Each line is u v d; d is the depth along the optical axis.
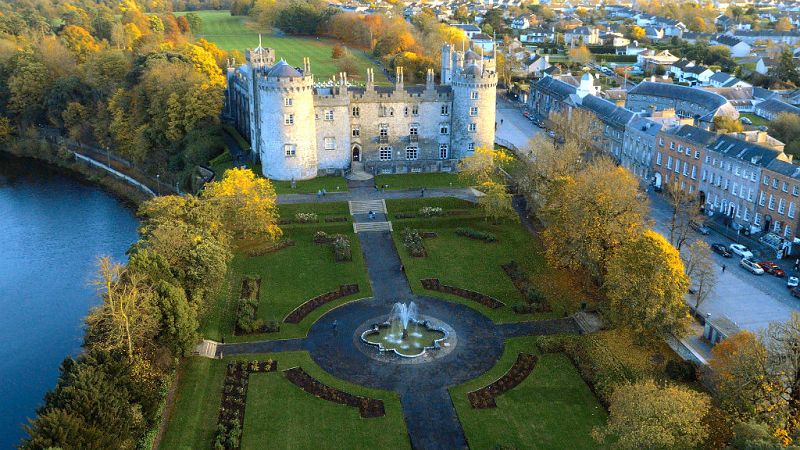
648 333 83.88
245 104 169.62
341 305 100.81
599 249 97.75
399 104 151.50
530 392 80.62
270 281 107.62
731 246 122.88
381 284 107.38
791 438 62.91
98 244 137.88
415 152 156.62
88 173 183.75
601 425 74.69
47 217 153.38
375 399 79.25
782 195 123.12
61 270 126.38
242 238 122.44
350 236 124.44
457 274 110.62
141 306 78.44
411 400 79.19
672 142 154.25
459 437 73.19
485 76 149.12
